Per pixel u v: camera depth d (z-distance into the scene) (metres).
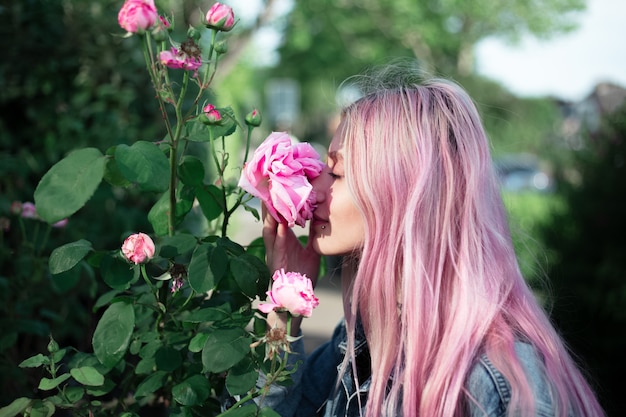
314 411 1.76
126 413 1.54
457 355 1.41
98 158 1.43
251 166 1.55
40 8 3.17
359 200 1.57
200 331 1.59
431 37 21.42
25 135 3.21
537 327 1.46
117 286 1.52
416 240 1.51
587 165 4.82
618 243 4.51
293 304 1.39
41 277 2.37
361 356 1.69
